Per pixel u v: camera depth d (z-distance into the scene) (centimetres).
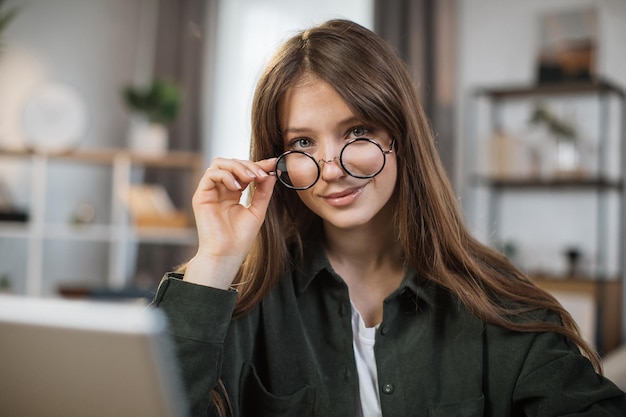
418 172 117
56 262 548
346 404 118
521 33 504
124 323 69
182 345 105
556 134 473
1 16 559
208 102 548
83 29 566
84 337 69
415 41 506
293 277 126
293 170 111
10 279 538
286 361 121
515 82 504
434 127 502
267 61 121
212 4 552
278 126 115
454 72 503
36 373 72
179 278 114
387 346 119
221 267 110
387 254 124
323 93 109
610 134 479
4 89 560
